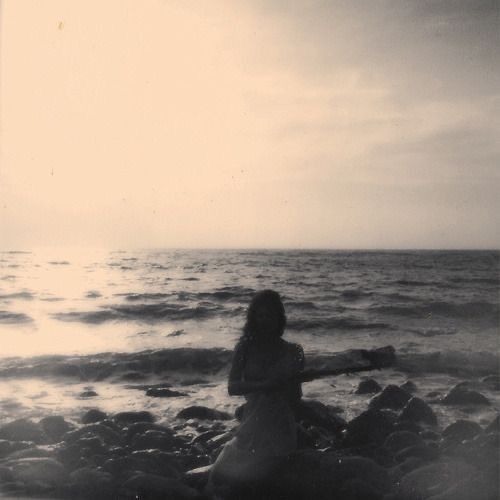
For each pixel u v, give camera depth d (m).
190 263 69.62
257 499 4.98
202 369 12.95
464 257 106.06
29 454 6.18
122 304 24.73
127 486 5.18
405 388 10.49
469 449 6.03
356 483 4.88
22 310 22.88
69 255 95.94
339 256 112.62
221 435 6.92
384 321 21.36
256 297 5.04
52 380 12.01
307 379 5.00
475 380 11.65
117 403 9.66
